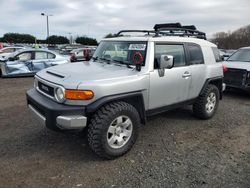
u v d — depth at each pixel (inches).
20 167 129.8
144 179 121.5
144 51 154.9
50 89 138.4
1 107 235.8
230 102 275.3
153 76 152.3
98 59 183.0
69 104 127.2
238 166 135.1
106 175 124.5
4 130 177.6
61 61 468.8
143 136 173.5
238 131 186.2
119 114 134.9
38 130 178.4
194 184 117.9
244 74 283.3
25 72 439.5
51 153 145.6
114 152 137.6
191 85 185.2
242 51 334.0
